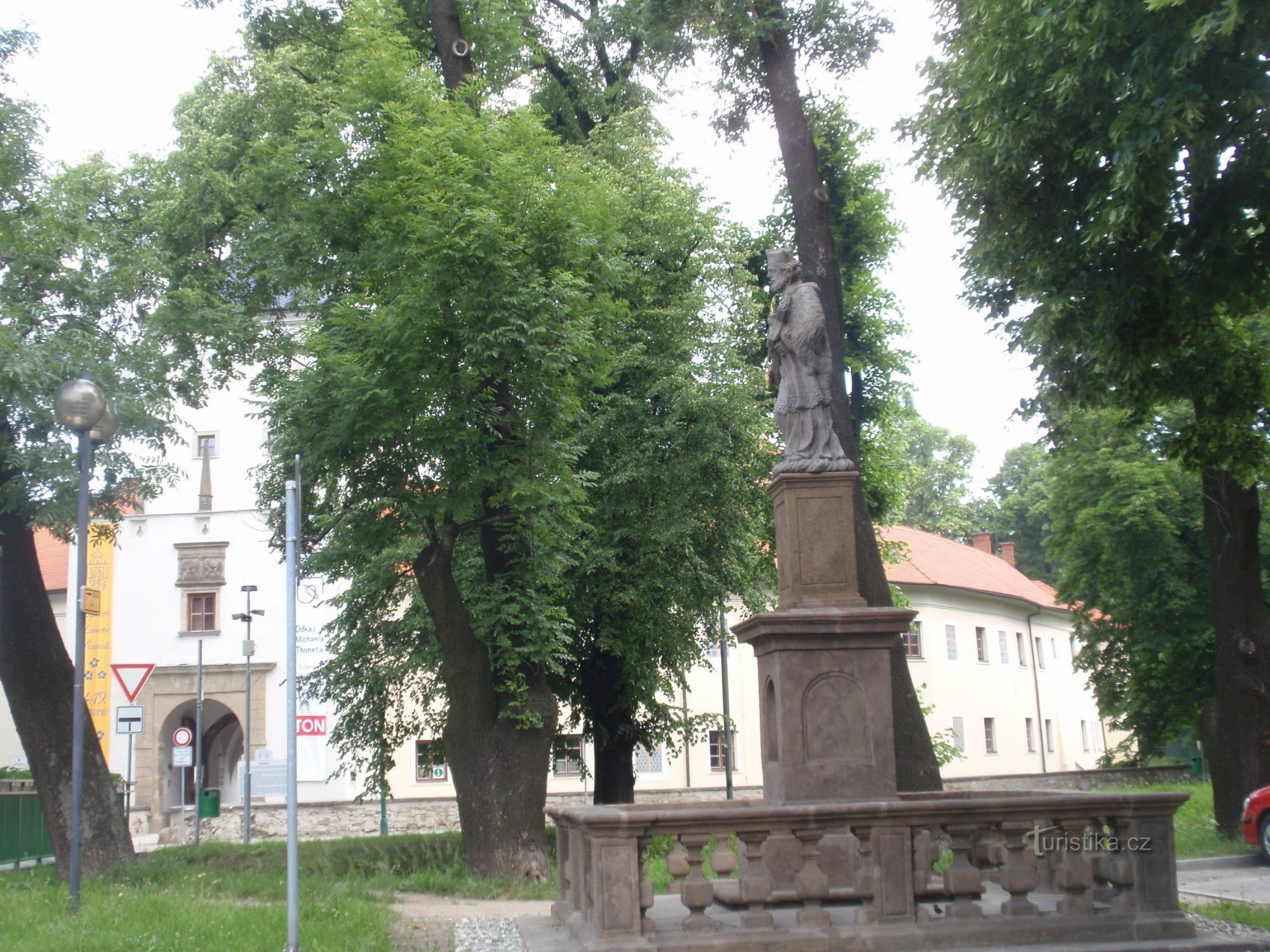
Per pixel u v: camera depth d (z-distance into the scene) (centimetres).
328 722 3512
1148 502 2888
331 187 1644
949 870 831
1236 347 1445
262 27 2070
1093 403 1527
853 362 2819
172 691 3716
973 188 1416
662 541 2000
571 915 965
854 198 2791
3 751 4134
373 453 1552
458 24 1848
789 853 928
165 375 1642
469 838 1644
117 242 1642
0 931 1017
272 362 1830
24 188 1545
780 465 1030
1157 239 1247
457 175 1573
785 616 939
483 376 1540
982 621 4834
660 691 2466
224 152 1925
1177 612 2948
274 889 1430
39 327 1501
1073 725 5488
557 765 3650
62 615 3984
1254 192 1253
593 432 2020
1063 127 1275
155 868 1556
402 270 1538
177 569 3772
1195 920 955
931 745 1609
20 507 1454
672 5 1788
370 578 2183
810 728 934
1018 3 1239
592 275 1706
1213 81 1138
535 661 1669
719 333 2228
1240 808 1773
